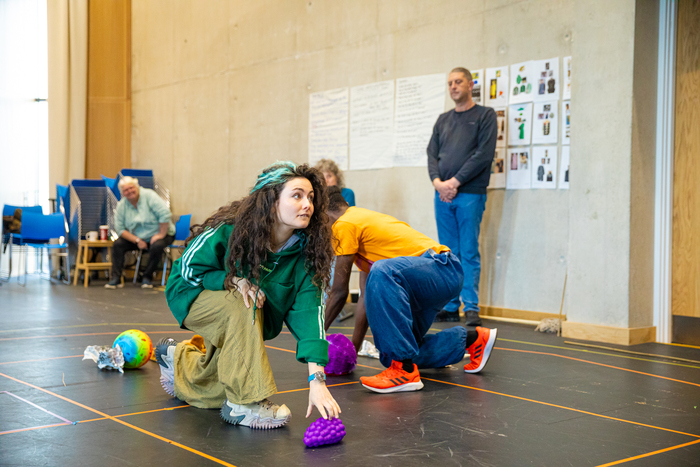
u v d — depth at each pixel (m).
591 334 4.08
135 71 9.52
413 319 2.72
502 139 5.19
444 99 5.63
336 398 2.40
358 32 6.37
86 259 7.65
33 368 2.88
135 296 6.45
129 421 2.03
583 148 4.17
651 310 4.16
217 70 8.16
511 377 2.86
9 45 9.16
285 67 7.20
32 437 1.85
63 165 9.27
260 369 1.96
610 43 4.04
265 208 1.85
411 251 2.72
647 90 4.08
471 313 4.75
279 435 1.90
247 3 7.67
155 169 9.20
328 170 5.07
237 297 1.98
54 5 9.26
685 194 4.08
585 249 4.16
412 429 1.99
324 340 1.91
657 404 2.39
